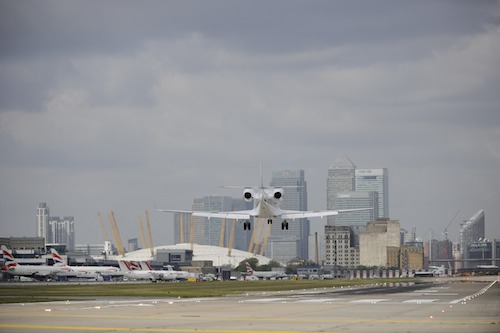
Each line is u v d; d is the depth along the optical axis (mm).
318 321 174125
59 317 188625
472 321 169750
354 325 162375
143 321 175875
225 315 195375
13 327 160750
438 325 160375
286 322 171625
